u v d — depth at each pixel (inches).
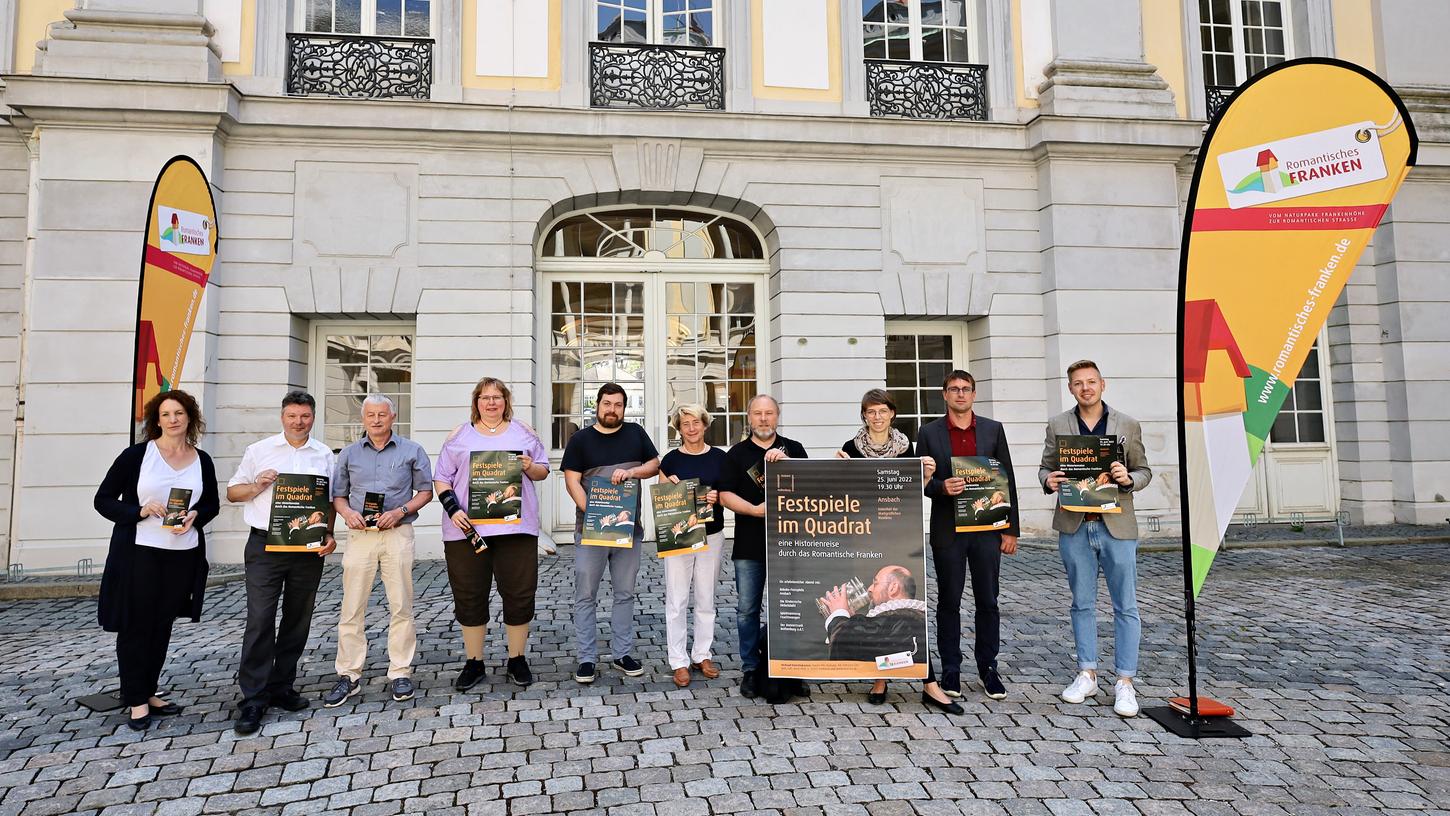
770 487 156.2
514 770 123.4
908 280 356.8
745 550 159.2
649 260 362.0
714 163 347.3
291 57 327.9
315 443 156.1
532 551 164.4
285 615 149.6
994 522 149.6
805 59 358.0
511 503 157.9
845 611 152.0
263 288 316.2
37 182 303.9
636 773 121.8
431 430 323.0
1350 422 402.3
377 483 156.0
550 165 337.4
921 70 366.9
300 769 124.3
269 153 319.0
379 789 117.6
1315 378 411.5
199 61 307.4
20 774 123.1
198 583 149.5
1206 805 111.2
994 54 368.2
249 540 148.0
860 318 352.8
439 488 161.0
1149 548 323.9
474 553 160.2
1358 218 140.5
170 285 193.5
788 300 349.7
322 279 319.6
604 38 354.3
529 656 183.0
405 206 326.6
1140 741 133.4
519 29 339.3
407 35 342.6
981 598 153.6
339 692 152.0
